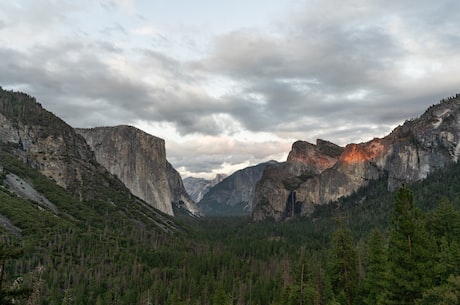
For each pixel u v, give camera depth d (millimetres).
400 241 46812
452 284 43469
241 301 142500
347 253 69875
